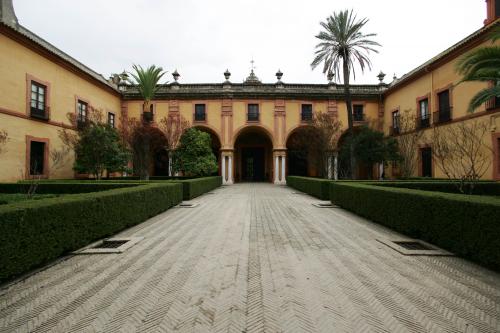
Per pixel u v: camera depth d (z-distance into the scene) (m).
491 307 2.45
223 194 13.18
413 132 14.80
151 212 6.87
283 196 12.22
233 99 21.64
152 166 23.12
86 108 16.72
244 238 4.86
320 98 21.73
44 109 13.55
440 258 3.79
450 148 11.52
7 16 11.89
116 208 5.18
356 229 5.61
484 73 6.55
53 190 8.86
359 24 14.75
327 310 2.38
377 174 21.64
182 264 3.54
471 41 12.21
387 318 2.26
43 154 13.48
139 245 4.43
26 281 3.02
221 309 2.39
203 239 4.80
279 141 21.58
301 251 4.09
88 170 13.19
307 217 6.96
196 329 2.09
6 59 11.44
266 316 2.28
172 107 21.52
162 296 2.64
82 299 2.59
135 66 16.52
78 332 2.06
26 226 3.14
